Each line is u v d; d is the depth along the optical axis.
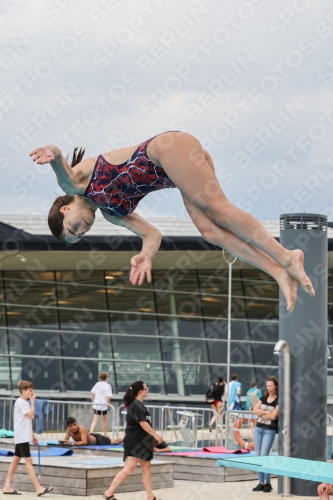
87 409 22.55
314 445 13.04
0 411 22.05
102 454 16.64
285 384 13.13
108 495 12.26
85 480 13.18
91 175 5.70
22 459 14.71
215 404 22.91
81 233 5.97
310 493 12.87
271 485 14.26
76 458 14.91
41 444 17.34
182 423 19.33
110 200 5.77
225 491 13.55
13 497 12.88
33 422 21.20
